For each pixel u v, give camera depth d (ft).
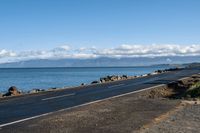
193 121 49.70
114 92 104.58
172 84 131.44
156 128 44.21
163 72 290.97
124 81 168.76
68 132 41.83
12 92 107.55
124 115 55.21
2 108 67.92
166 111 59.72
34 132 42.04
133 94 96.43
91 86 138.00
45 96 95.66
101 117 53.26
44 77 385.91
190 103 71.82
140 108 63.82
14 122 49.80
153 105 68.33
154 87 119.75
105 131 42.37
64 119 51.67
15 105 73.31
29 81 294.87
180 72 273.75
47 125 46.73
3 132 42.24
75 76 395.34
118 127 44.86
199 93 88.94
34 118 53.83
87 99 84.43
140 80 172.55
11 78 378.32
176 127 45.03
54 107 68.90
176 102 73.46
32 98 89.97
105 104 70.95
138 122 48.57
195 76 188.24
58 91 115.14
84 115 55.52
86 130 42.98
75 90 117.80
